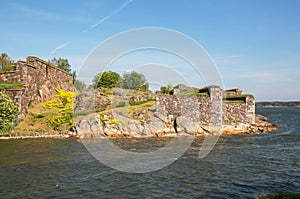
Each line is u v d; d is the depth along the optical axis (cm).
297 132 3509
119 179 1466
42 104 3638
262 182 1438
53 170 1608
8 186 1344
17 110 3039
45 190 1298
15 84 3347
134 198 1219
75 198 1211
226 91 4647
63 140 2622
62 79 4734
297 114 8706
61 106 3497
